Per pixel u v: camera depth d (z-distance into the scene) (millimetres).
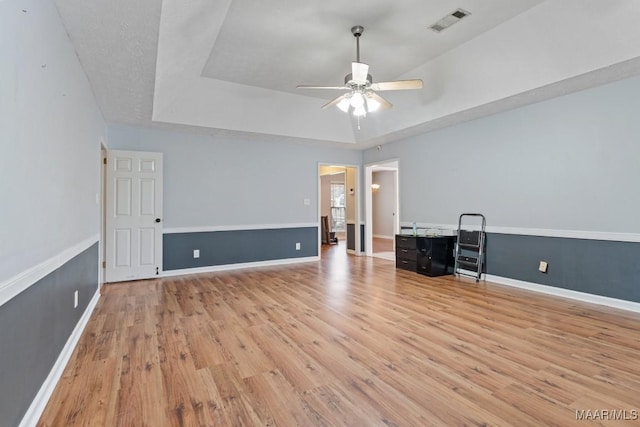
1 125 1286
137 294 4066
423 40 3545
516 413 1702
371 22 3203
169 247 5176
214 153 5562
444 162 5262
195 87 4461
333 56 3891
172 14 2244
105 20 2154
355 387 1961
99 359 2328
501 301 3680
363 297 3885
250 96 4887
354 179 7512
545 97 3826
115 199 4707
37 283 1727
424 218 5637
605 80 3324
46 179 1853
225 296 3965
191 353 2422
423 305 3553
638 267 3256
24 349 1543
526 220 4168
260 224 6004
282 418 1676
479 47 3555
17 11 1441
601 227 3488
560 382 1995
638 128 3217
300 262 6387
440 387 1953
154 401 1823
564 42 3018
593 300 3578
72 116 2490
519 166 4227
